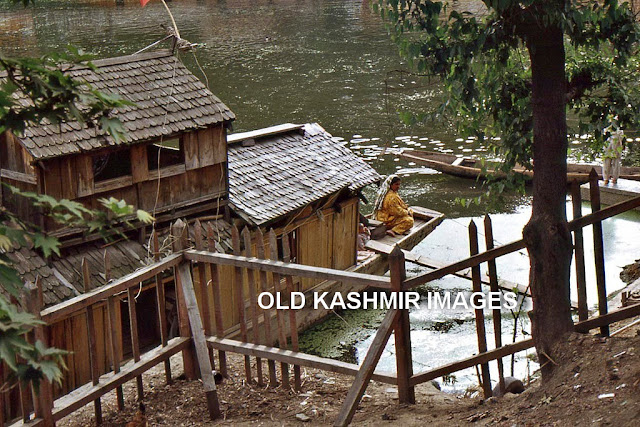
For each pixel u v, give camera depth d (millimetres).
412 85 37188
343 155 17984
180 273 7980
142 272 7539
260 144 17219
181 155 14242
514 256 18531
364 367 6867
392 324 7035
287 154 17250
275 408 7504
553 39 6699
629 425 5496
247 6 70438
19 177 12586
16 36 53594
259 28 57094
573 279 16828
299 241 16438
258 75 41031
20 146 12375
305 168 17031
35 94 4156
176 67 14812
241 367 8719
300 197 16031
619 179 21547
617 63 7867
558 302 6898
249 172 16172
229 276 14812
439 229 20938
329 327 16391
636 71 8664
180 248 8000
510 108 8477
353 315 16891
